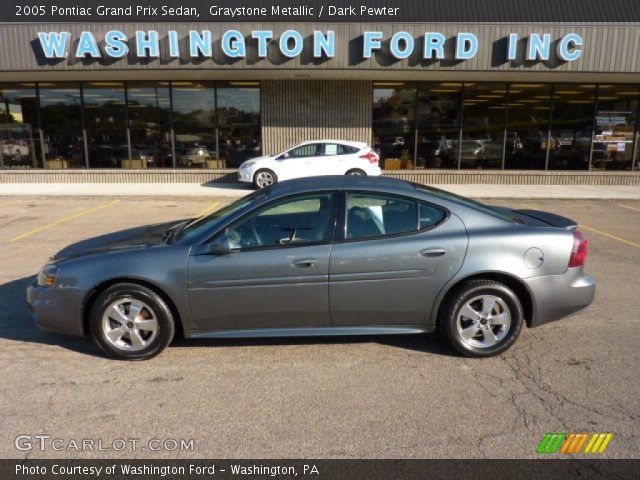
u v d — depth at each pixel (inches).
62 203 481.1
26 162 638.5
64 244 308.8
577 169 639.8
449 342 157.6
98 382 143.1
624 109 625.9
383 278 152.6
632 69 522.9
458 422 123.6
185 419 125.2
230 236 155.6
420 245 152.1
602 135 632.4
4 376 146.3
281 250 151.9
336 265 151.4
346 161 561.0
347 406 130.8
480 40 515.5
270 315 154.8
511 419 124.6
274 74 560.4
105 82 617.3
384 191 157.8
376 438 117.3
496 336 157.1
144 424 123.2
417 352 162.4
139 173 628.4
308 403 132.3
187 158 634.2
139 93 619.5
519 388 139.4
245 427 121.8
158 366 152.9
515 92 620.4
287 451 112.8
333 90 619.8
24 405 131.1
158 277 150.4
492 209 170.4
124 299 153.1
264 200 157.4
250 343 169.5
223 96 621.0
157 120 625.9
